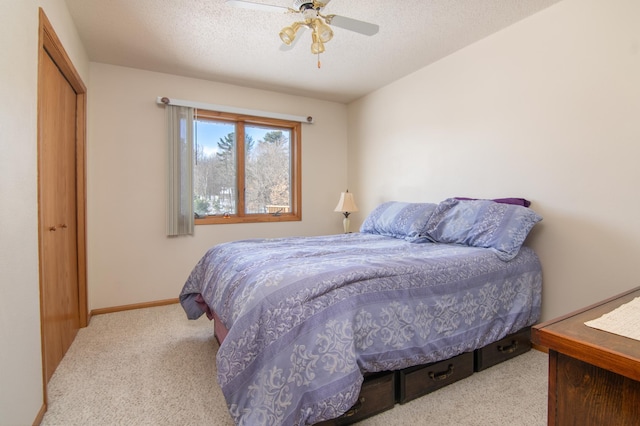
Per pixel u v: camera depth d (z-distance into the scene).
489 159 2.58
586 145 2.00
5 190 1.18
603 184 1.93
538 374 1.87
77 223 2.62
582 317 0.86
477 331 1.75
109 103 3.04
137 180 3.17
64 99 2.29
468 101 2.74
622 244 1.85
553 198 2.17
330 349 1.25
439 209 2.53
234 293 1.55
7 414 1.17
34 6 1.49
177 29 2.45
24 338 1.33
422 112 3.20
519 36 2.35
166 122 3.27
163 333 2.55
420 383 1.64
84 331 2.58
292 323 1.23
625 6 1.82
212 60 2.98
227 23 2.37
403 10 2.22
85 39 2.57
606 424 0.68
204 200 3.56
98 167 3.01
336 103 4.27
